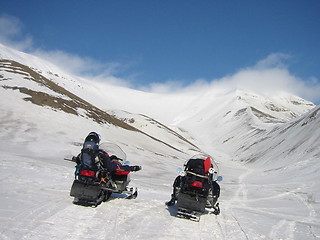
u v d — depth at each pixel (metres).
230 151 99.88
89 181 6.88
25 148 28.36
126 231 5.48
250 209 10.70
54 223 5.36
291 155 44.09
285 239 6.21
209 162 7.16
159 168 32.22
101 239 4.93
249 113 151.00
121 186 7.70
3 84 53.84
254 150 74.50
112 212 6.62
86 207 6.72
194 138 133.75
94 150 6.84
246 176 36.25
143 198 8.95
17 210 5.76
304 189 19.11
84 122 49.34
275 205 13.20
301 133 51.31
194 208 6.89
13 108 42.62
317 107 57.97
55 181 9.61
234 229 6.59
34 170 11.59
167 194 12.05
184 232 5.91
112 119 64.94
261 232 6.57
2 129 34.03
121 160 8.20
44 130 37.34
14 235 4.57
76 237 4.87
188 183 6.96
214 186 7.67
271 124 111.75
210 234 6.01
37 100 50.19
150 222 6.26
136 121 99.94
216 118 189.75
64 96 62.66
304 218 9.84
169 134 97.94
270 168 43.34
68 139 36.03
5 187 7.52
